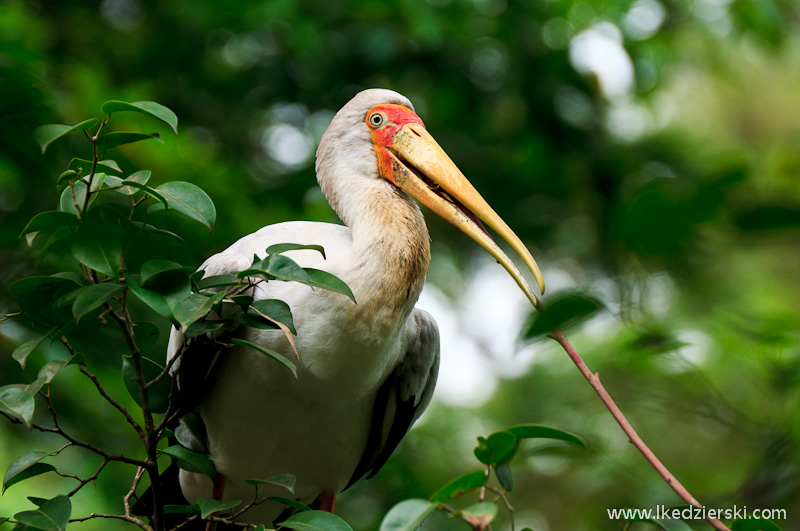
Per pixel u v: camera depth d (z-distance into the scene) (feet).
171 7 49.93
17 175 28.32
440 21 44.80
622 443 42.27
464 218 21.47
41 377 13.97
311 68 49.67
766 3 47.09
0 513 29.01
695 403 25.48
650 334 18.35
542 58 49.67
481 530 11.43
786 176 13.87
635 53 48.75
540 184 53.52
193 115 50.31
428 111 51.75
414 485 36.01
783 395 24.45
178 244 15.78
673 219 7.25
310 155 49.98
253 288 19.74
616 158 52.06
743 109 57.93
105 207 14.94
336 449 22.41
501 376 60.34
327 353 19.17
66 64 37.47
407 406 24.47
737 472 33.27
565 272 56.24
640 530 24.25
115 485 31.94
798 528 26.25
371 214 20.34
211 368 20.84
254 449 21.61
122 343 25.72
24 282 14.69
